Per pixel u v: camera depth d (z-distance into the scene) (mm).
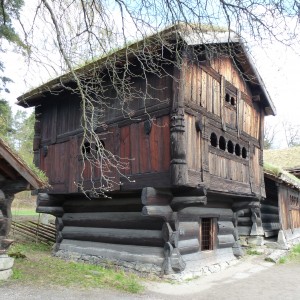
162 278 8242
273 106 12008
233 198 11039
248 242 12852
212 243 10211
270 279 8734
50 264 8602
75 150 9828
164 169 7766
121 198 9773
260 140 11672
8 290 5805
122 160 8641
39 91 9789
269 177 12758
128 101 8656
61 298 5664
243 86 10766
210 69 9023
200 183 7934
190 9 5695
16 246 11359
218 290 7574
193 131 8086
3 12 6914
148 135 8195
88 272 8023
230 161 9523
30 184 6770
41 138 11156
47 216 17578
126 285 7082
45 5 5562
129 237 9352
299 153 21703
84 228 10766
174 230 8492
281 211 13273
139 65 8492
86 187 9352
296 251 12766
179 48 7398
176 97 7711
